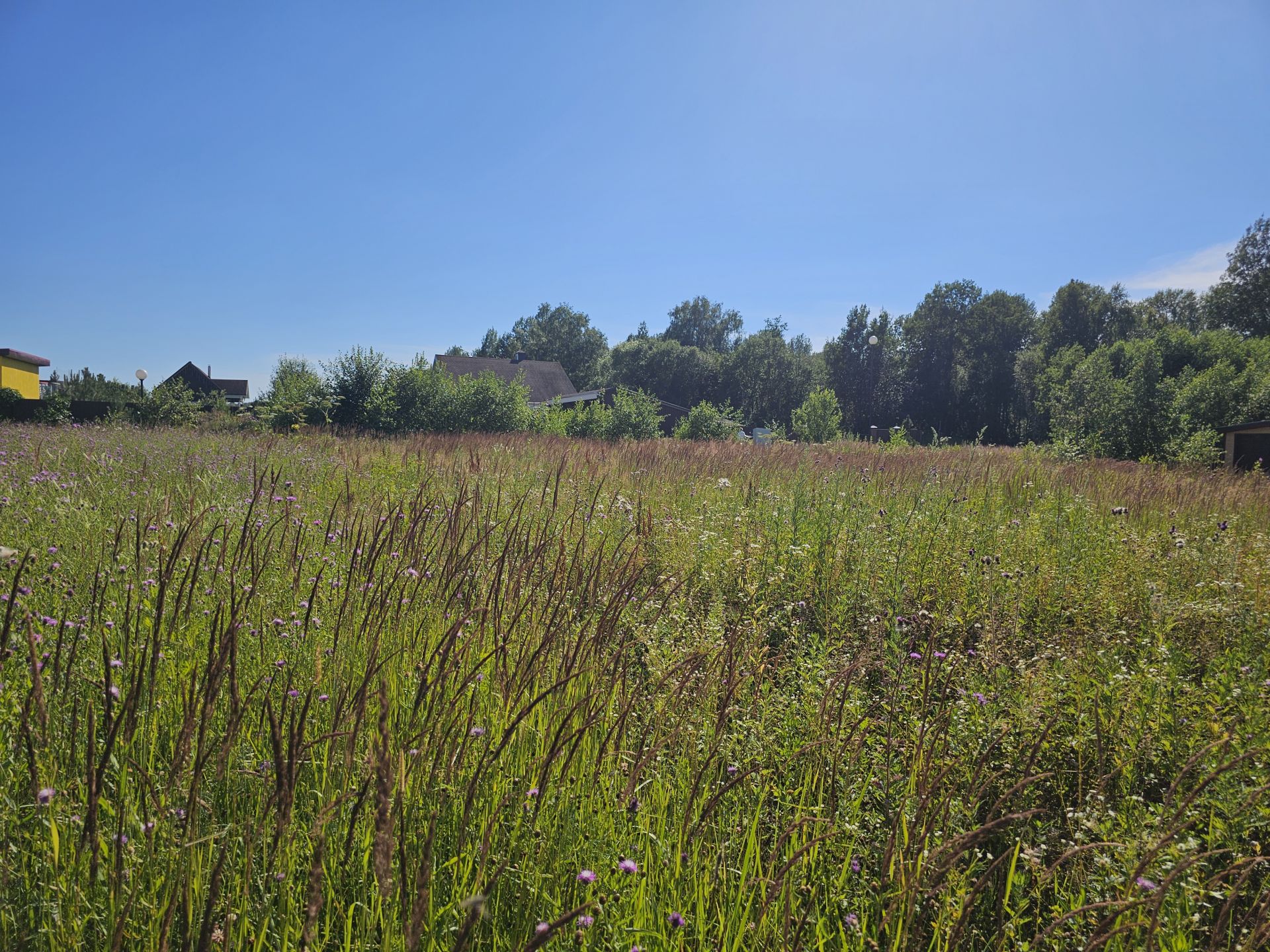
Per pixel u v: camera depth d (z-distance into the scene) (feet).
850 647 13.15
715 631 11.43
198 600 10.78
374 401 82.43
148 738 7.39
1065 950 6.45
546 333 346.54
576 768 7.75
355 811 5.69
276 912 5.87
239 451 37.65
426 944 5.55
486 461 35.40
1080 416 100.68
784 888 6.20
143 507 18.17
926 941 6.77
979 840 6.08
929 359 246.88
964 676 11.00
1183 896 6.53
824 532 19.69
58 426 61.41
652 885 6.59
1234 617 13.88
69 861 5.70
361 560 11.89
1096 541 20.45
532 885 6.21
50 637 8.66
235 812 6.67
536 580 12.83
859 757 8.79
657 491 29.48
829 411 115.14
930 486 30.48
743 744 9.08
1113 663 11.72
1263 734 8.77
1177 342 144.87
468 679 7.64
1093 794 8.28
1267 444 76.89
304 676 9.05
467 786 7.07
